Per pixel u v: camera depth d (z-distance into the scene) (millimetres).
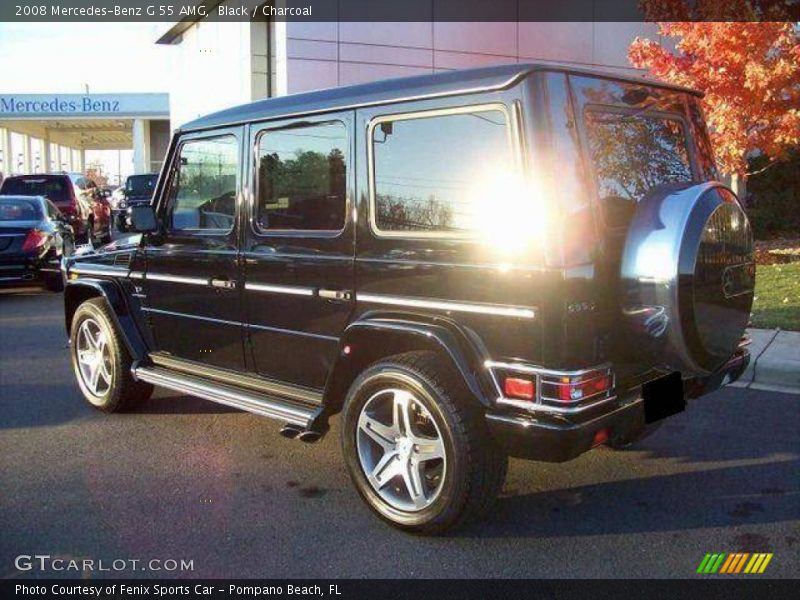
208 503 4348
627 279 3582
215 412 6086
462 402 3664
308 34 15945
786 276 10836
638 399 3740
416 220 3855
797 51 10836
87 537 3939
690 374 3873
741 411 5926
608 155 3779
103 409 6066
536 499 4344
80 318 6156
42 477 4746
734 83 11352
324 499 4398
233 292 4852
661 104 4215
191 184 5145
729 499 4328
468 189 3635
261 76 18906
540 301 3391
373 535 3943
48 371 7477
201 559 3709
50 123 46312
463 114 3641
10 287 12336
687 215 3539
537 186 3400
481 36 17578
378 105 3969
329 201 4250
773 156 12188
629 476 4672
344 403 4113
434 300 3775
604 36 18797
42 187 18609
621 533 3928
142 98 42531
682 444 5215
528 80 3436
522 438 3488
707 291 3586
